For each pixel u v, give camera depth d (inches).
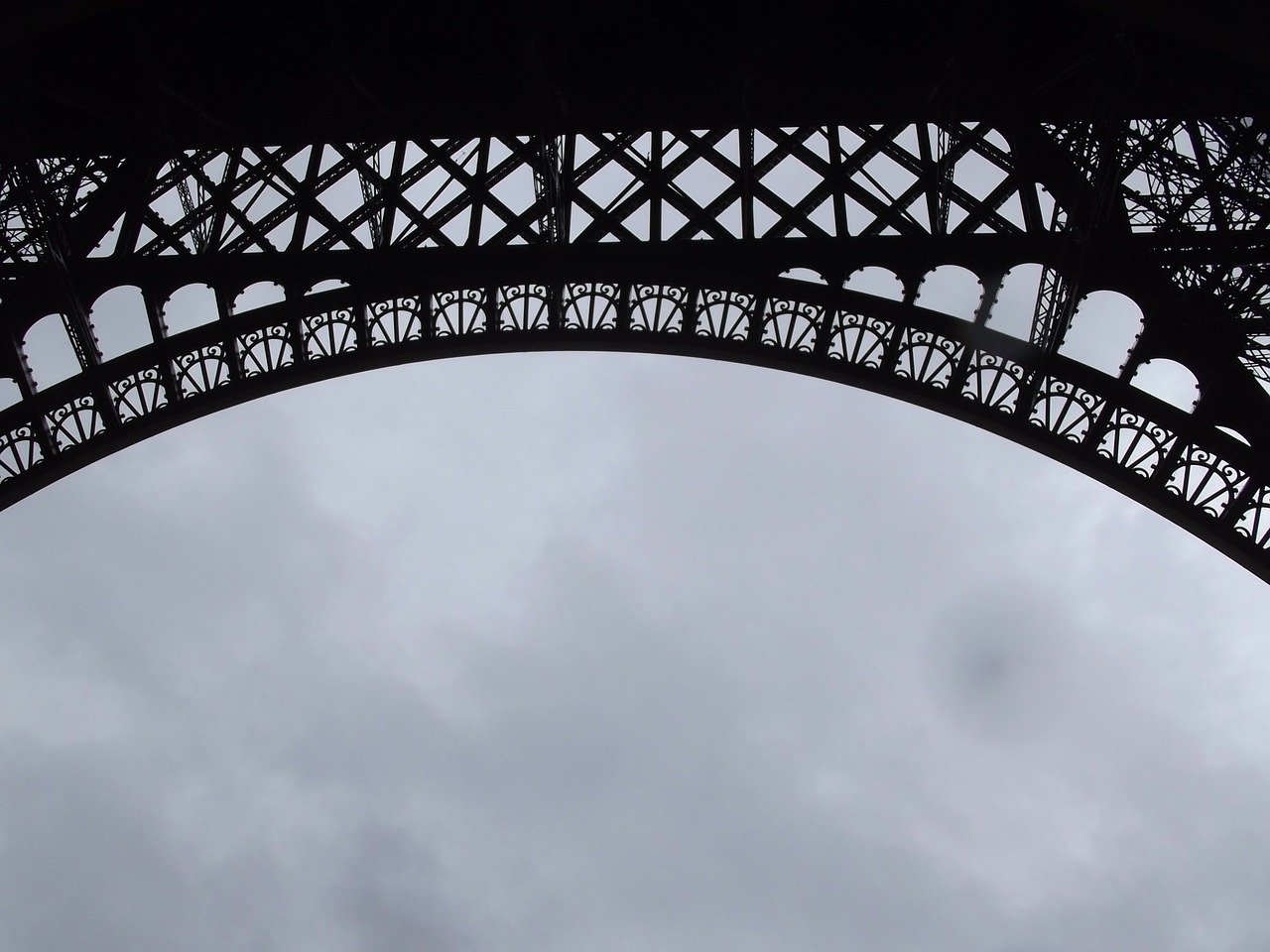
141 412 1491.1
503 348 1476.4
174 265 1531.7
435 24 1604.3
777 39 1510.8
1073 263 1417.3
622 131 1669.5
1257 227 1418.6
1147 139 1358.3
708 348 1454.2
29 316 1526.8
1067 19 1489.9
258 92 1673.2
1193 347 1405.0
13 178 1465.3
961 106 1567.4
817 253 1485.0
